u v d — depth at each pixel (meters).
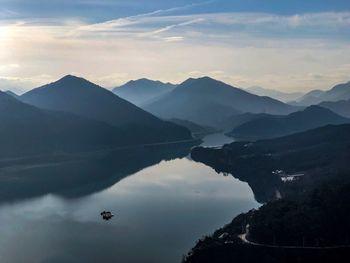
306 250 147.62
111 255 163.50
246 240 157.50
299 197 184.62
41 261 159.25
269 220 159.88
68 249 169.50
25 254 165.38
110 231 189.75
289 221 157.25
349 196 169.50
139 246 171.25
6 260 160.12
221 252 151.25
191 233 184.62
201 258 150.88
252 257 146.75
